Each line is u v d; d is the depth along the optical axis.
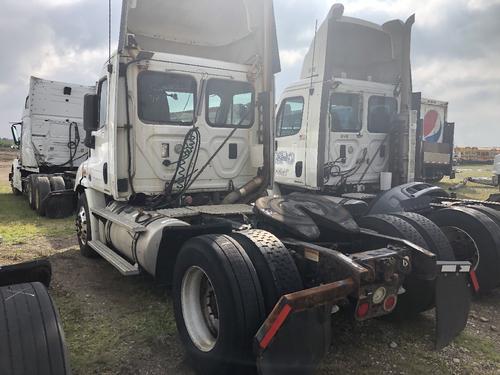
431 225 3.99
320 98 6.55
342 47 7.17
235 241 3.08
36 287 2.48
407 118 7.07
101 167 5.38
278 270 2.91
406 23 7.04
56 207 9.30
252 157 5.55
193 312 3.32
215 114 5.28
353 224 3.79
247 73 5.45
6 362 2.06
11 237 7.45
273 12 5.32
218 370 2.91
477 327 4.10
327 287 2.66
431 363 3.38
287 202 4.09
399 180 7.20
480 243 4.70
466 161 33.97
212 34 5.95
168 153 4.98
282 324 2.49
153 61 4.84
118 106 4.75
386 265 2.96
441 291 3.31
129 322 4.01
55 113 11.59
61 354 2.19
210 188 5.29
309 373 2.59
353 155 6.97
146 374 3.18
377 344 3.67
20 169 12.80
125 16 4.62
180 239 3.70
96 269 5.64
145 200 5.05
